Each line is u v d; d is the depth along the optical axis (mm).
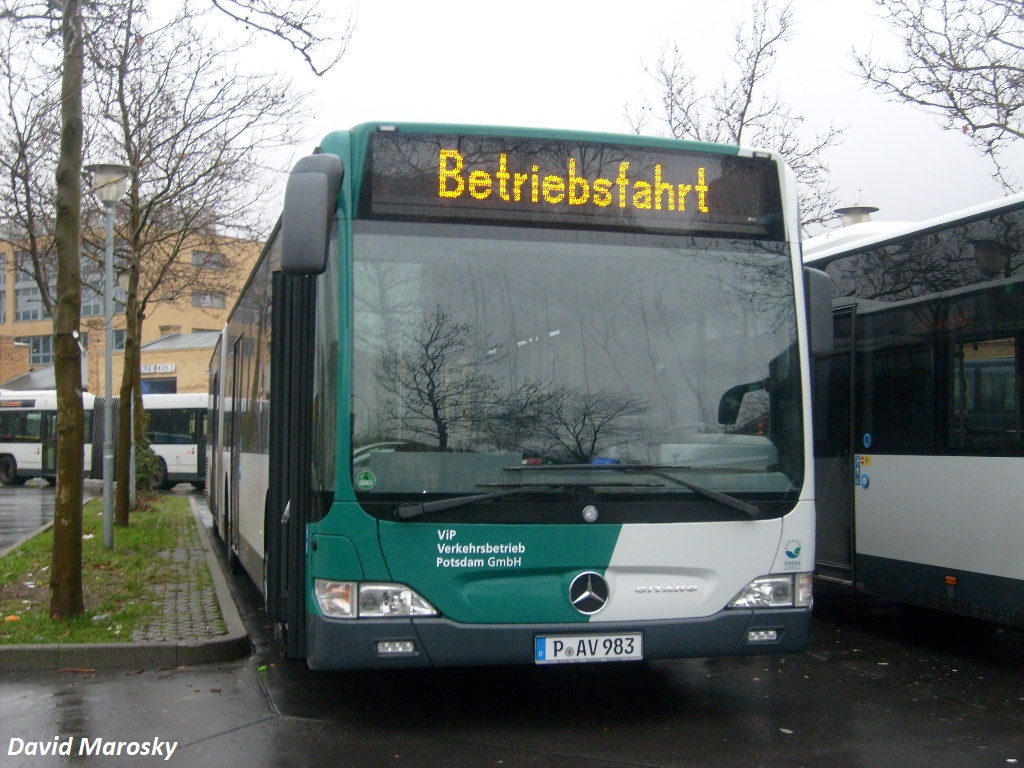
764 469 6277
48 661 7961
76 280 9164
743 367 6348
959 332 8312
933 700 7172
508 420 5949
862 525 9391
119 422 17859
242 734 6246
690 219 6441
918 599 8648
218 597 10531
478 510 5836
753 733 6316
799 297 6555
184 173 17953
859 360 9547
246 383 10453
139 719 6578
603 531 5941
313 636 5918
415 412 5883
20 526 21578
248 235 19781
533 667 8094
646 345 6191
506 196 6199
